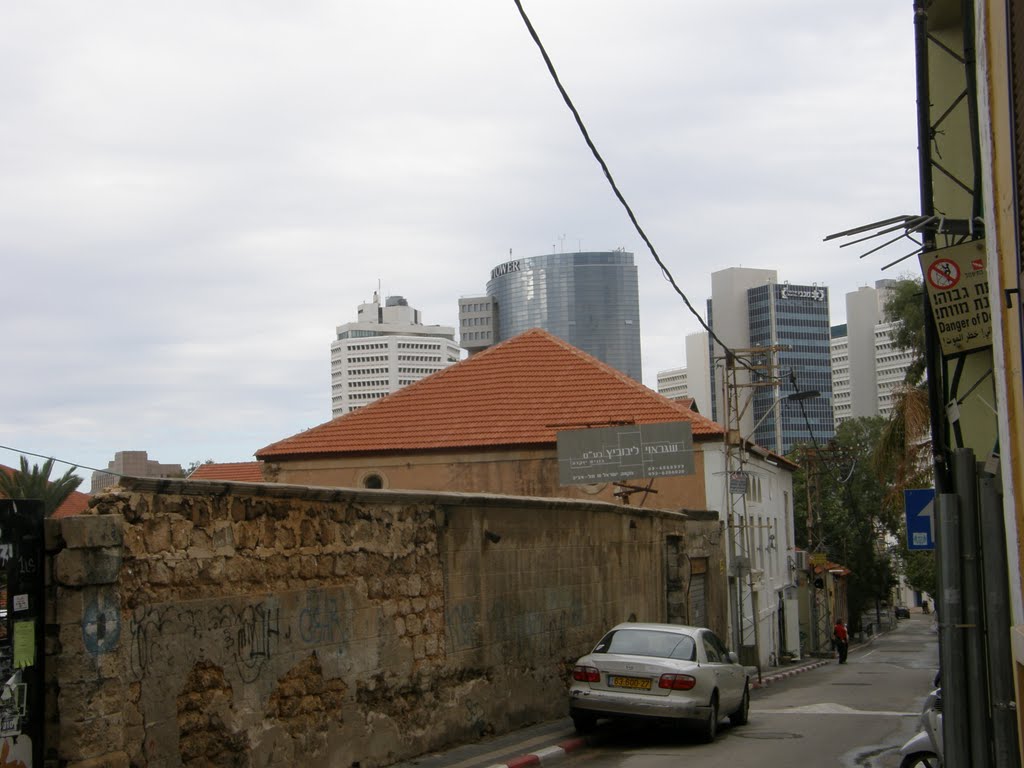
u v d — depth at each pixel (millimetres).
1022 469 5777
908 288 26859
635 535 20484
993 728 7492
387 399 31719
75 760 7531
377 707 11547
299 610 10297
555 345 32344
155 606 8484
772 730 15922
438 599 12969
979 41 6688
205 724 8945
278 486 9977
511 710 14641
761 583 38188
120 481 8336
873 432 67625
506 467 28875
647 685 14062
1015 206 5695
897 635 84000
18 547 7504
